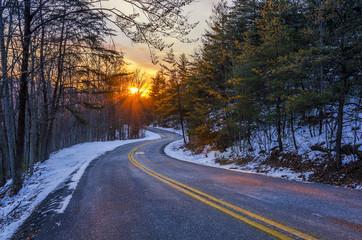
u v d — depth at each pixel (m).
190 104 23.22
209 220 3.64
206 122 19.91
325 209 4.02
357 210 3.93
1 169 16.06
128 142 35.25
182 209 4.32
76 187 7.34
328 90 8.16
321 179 7.44
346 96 7.48
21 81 8.95
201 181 7.18
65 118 29.31
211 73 19.44
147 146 28.23
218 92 16.11
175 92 30.02
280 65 10.45
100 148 25.97
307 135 11.73
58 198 6.05
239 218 3.64
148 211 4.32
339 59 7.38
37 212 5.11
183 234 3.14
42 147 17.86
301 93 8.97
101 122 39.50
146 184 7.10
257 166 11.12
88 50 7.89
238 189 5.86
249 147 14.19
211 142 20.28
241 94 13.02
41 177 12.16
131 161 14.62
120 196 5.70
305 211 3.91
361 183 6.20
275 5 11.02
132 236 3.19
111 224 3.74
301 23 14.45
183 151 24.16
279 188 5.95
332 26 10.52
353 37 8.02
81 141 37.88
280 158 10.59
